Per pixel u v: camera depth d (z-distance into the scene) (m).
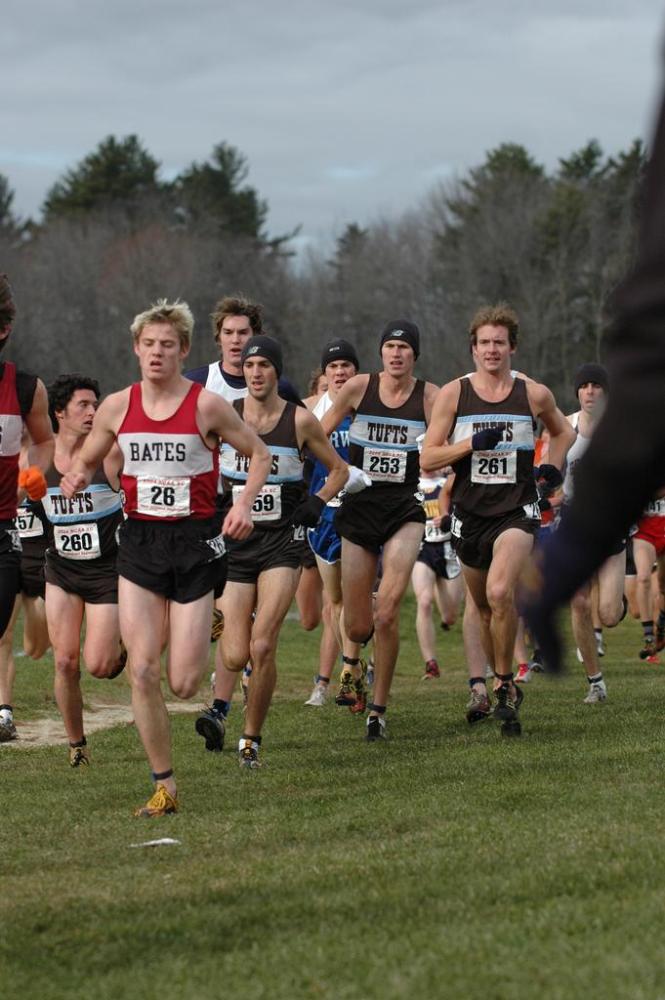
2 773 10.39
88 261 97.06
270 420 10.68
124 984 4.82
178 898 5.96
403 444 11.77
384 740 11.32
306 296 99.44
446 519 11.93
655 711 12.11
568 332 80.44
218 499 10.73
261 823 7.82
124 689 16.28
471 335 11.41
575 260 81.19
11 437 8.90
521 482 11.26
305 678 17.66
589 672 13.57
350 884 6.07
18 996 4.76
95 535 10.29
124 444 8.48
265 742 11.70
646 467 1.89
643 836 6.62
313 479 14.48
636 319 1.88
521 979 4.57
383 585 11.43
